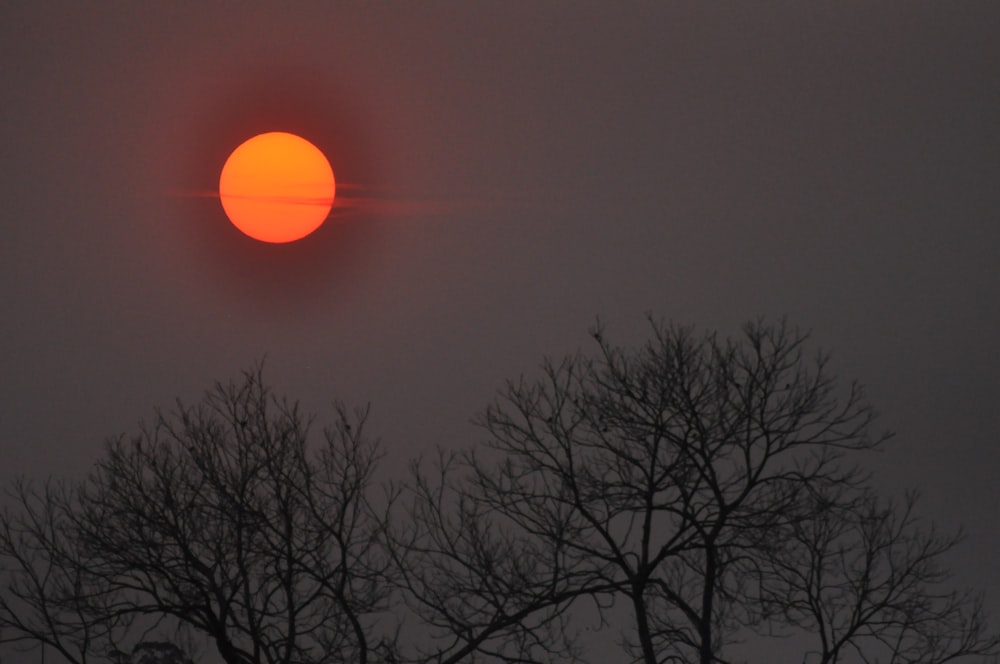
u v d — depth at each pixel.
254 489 64.75
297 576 64.62
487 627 65.69
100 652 61.38
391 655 62.06
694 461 66.25
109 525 62.88
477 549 67.88
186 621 62.38
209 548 62.66
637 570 67.69
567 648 67.25
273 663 59.94
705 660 64.56
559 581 67.81
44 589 63.12
